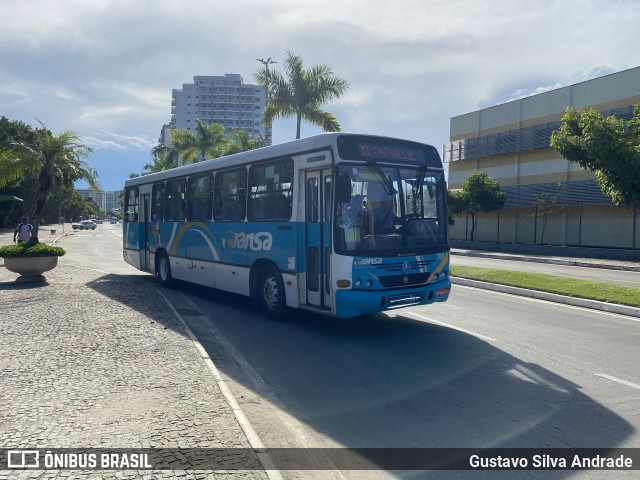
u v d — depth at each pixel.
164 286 14.40
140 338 7.84
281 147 9.65
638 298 11.56
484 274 16.36
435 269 9.04
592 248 31.53
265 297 10.21
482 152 43.62
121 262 22.92
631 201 12.69
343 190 8.19
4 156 22.86
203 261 12.37
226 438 4.46
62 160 22.94
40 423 4.68
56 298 11.41
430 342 8.40
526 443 4.74
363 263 8.18
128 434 4.50
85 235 51.38
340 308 8.15
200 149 40.84
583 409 5.55
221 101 149.88
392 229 8.62
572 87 36.00
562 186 35.81
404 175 8.93
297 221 9.15
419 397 5.91
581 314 10.88
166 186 14.35
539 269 21.72
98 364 6.48
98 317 9.37
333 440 4.82
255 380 6.55
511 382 6.42
